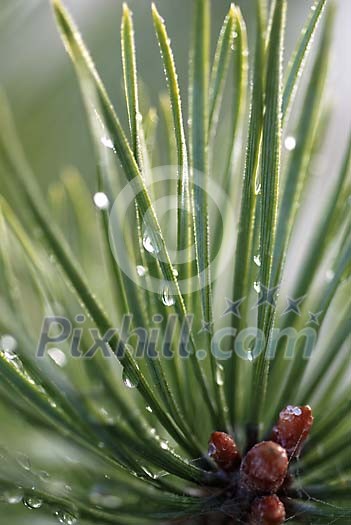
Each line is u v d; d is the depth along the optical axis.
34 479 0.16
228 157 0.18
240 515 0.16
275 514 0.16
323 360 0.17
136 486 0.17
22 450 0.18
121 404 0.17
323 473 0.16
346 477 0.16
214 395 0.17
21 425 0.18
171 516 0.16
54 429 0.17
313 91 0.17
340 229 0.18
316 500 0.16
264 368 0.16
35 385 0.16
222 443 0.16
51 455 0.18
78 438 0.17
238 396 0.17
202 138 0.16
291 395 0.17
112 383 0.17
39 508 0.16
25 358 0.17
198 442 0.17
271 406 0.17
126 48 0.15
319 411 0.17
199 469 0.16
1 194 0.18
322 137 0.19
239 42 0.17
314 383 0.17
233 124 0.17
